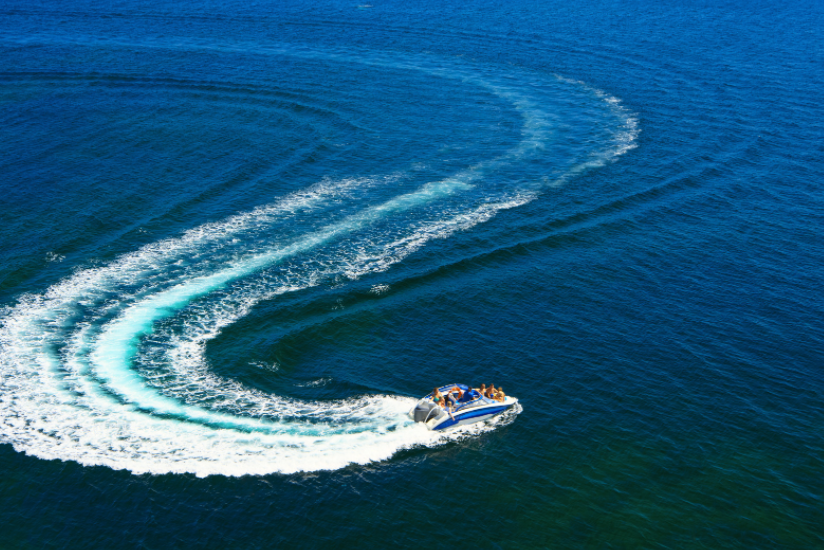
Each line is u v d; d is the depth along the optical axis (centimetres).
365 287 5784
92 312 5381
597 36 14012
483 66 11794
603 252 6450
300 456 4150
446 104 10056
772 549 3622
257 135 8706
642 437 4353
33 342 5019
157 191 7200
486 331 5350
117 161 7819
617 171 8075
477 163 8194
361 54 12219
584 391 4747
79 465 4003
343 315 5456
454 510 3831
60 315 5325
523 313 5566
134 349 5003
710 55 12875
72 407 4438
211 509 3778
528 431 4403
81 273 5834
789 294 5888
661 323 5478
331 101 9956
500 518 3788
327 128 9012
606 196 7488
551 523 3759
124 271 5900
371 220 6869
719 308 5681
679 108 10112
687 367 4984
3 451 4072
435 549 3603
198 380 4728
